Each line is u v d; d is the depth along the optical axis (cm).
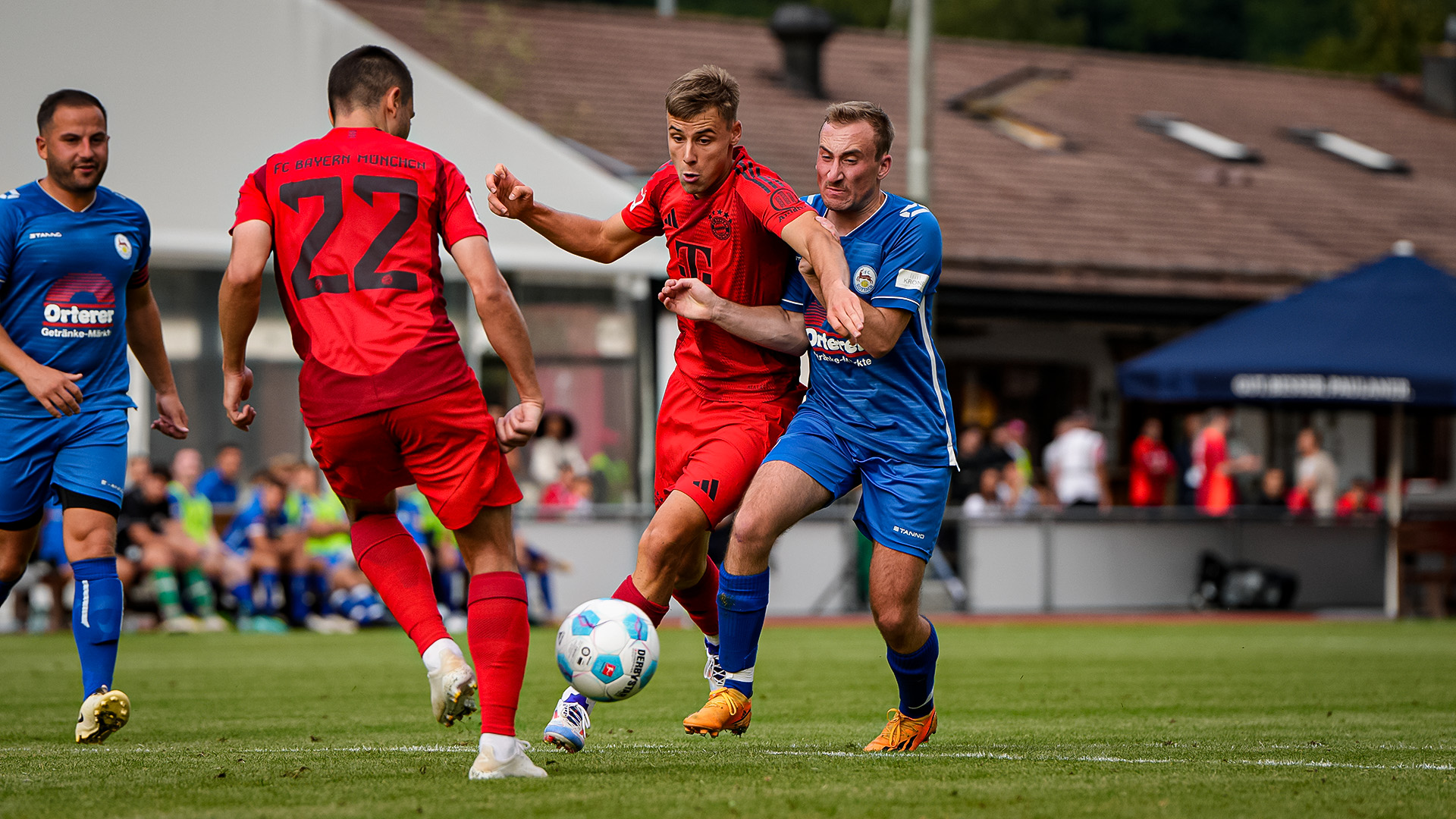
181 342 3712
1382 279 4016
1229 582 4106
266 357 3781
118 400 1410
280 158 1088
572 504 3841
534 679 2214
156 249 3641
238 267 1065
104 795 1012
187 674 2283
